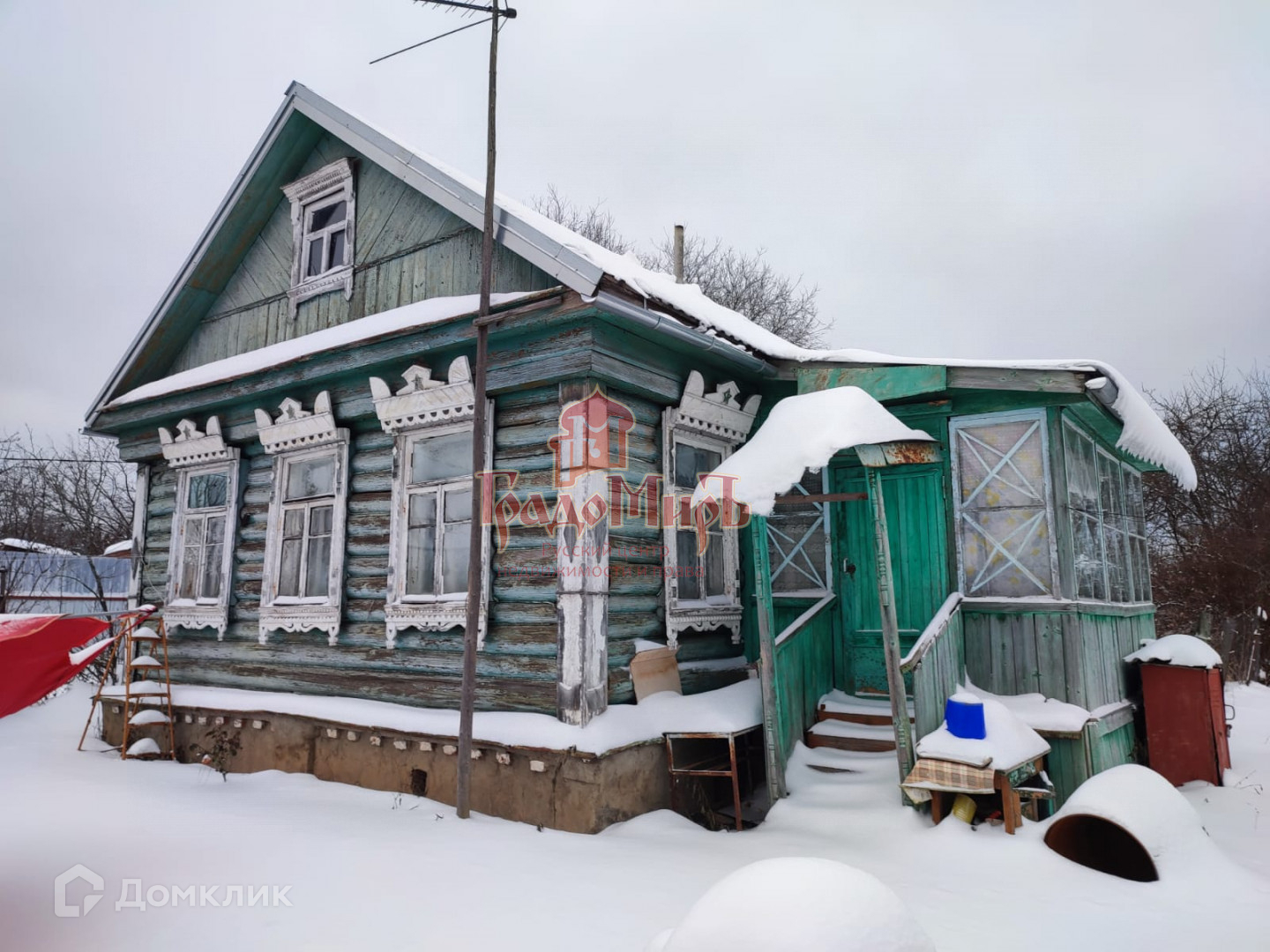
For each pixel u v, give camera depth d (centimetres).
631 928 355
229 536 827
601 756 532
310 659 738
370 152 735
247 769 743
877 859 475
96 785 648
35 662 395
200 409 855
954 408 690
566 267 555
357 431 746
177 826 519
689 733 585
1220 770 718
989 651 649
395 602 676
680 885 412
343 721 664
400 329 654
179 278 909
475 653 571
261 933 351
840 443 543
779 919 209
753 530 617
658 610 652
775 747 591
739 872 235
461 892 400
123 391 966
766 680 601
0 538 2234
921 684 551
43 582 1648
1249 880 438
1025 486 654
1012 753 509
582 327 578
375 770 654
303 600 752
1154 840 447
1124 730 734
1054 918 387
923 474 714
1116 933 372
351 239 796
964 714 518
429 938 345
